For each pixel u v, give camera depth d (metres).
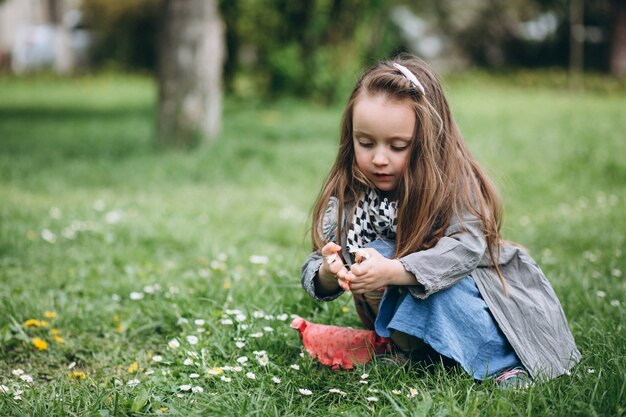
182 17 10.02
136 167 8.88
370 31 16.20
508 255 2.93
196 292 4.04
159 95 10.25
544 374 2.65
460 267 2.68
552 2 27.39
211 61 10.26
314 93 16.12
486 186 2.88
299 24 15.58
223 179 8.45
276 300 3.74
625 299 3.83
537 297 2.86
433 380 2.76
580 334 3.22
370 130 2.68
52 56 32.19
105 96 20.81
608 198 7.31
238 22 15.62
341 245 2.95
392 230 2.88
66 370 3.29
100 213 6.29
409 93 2.68
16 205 6.49
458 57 30.28
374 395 2.70
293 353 3.21
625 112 14.67
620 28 25.12
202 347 3.23
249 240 5.64
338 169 2.97
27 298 3.97
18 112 16.41
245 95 17.52
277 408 2.66
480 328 2.72
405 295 2.73
